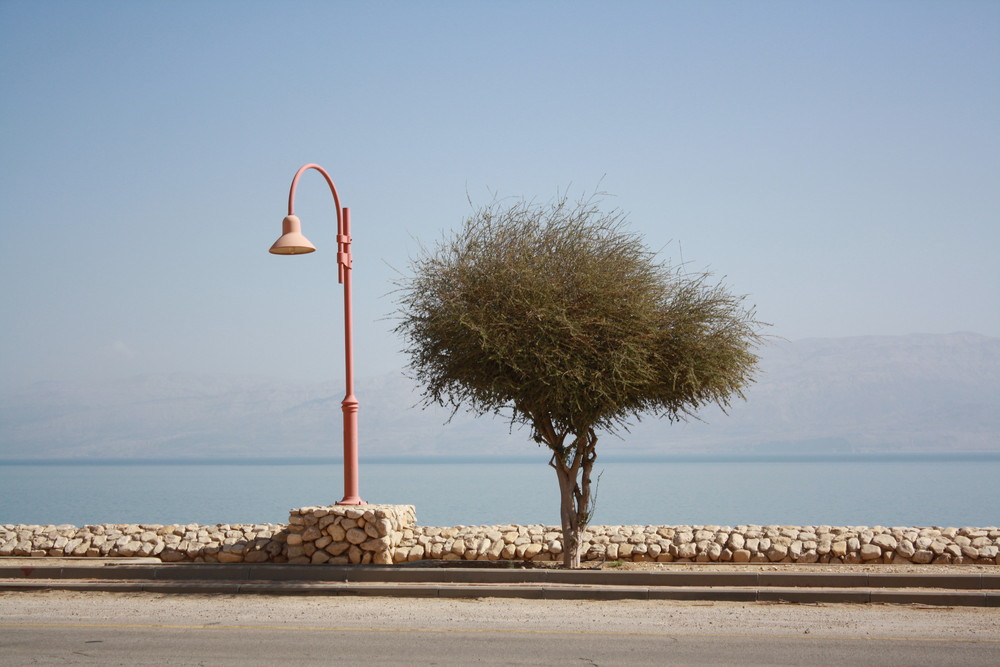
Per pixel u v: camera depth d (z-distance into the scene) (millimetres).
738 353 15516
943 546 15633
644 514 45406
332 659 9773
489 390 15336
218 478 115062
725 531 16734
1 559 17000
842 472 126125
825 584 13570
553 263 15125
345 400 16562
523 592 13648
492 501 56812
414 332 15695
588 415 15039
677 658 9758
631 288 14969
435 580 14336
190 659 9789
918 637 10711
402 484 88250
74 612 12648
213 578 15023
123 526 17688
